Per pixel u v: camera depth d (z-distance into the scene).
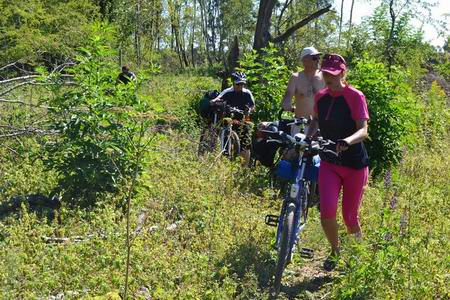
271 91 11.02
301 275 5.80
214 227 6.54
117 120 7.31
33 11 11.46
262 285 5.50
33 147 8.68
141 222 6.62
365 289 5.06
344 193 5.64
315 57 7.57
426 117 15.20
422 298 5.05
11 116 9.47
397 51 21.81
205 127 10.77
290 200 5.55
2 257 5.31
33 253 5.62
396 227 5.40
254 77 11.27
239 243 6.15
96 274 5.25
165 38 41.94
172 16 37.28
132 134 7.28
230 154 9.84
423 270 5.36
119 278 5.09
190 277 5.31
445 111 16.59
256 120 10.96
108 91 7.59
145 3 27.75
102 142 7.21
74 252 5.61
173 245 6.05
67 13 11.81
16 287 4.91
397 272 5.24
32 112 9.82
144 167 7.51
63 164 7.22
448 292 5.18
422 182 9.44
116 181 7.15
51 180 7.50
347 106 5.41
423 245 5.93
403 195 8.28
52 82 7.57
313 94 7.65
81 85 7.42
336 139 5.50
